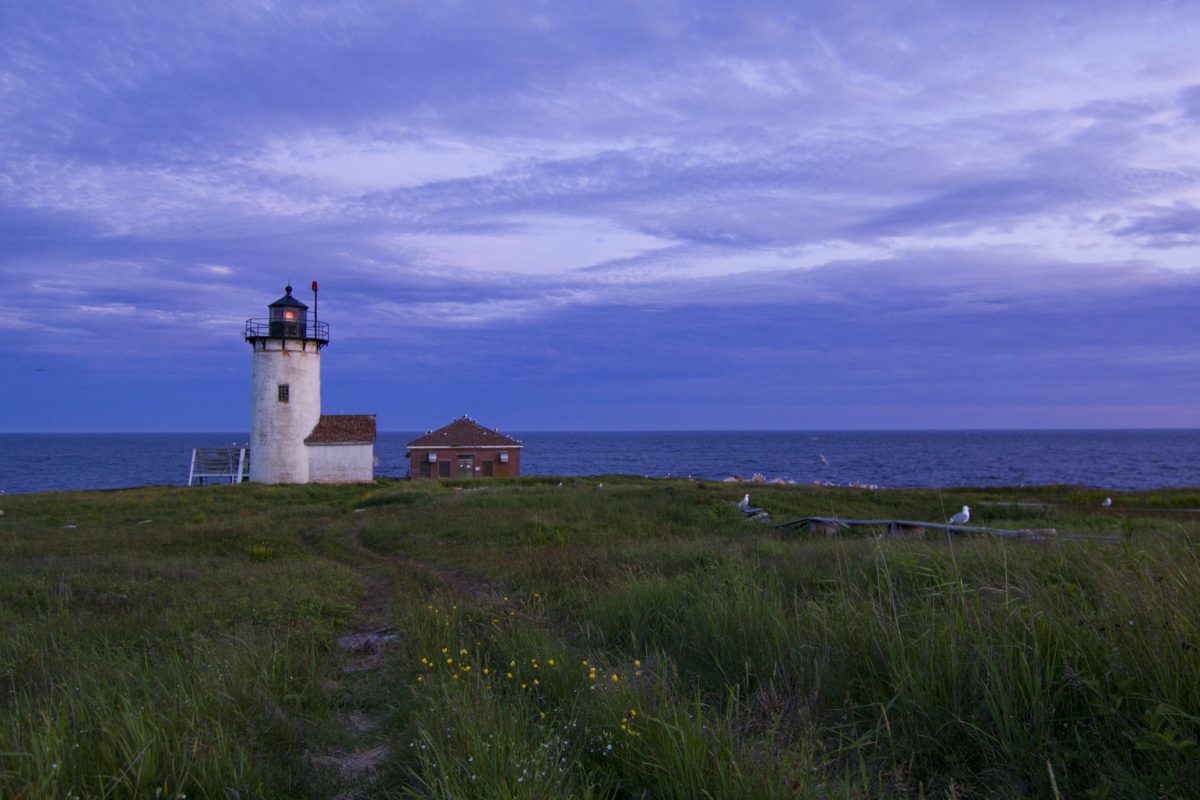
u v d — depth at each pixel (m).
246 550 19.95
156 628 9.84
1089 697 4.54
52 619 10.54
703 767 4.23
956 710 4.73
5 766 4.36
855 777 4.45
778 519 25.30
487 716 5.08
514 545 20.25
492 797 3.92
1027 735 4.40
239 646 7.81
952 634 5.25
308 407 52.38
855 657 5.79
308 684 7.02
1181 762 3.82
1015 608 5.55
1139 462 113.69
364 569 17.70
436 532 22.97
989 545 10.20
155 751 4.59
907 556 9.18
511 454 58.59
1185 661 4.30
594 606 9.59
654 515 25.50
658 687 5.53
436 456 57.44
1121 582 5.60
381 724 6.32
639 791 4.37
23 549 21.03
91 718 5.24
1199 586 5.07
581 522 23.89
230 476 55.66
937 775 4.43
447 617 9.11
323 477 52.25
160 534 24.12
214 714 5.68
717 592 8.17
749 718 5.17
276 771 5.01
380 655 8.84
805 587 9.30
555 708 5.77
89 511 34.53
